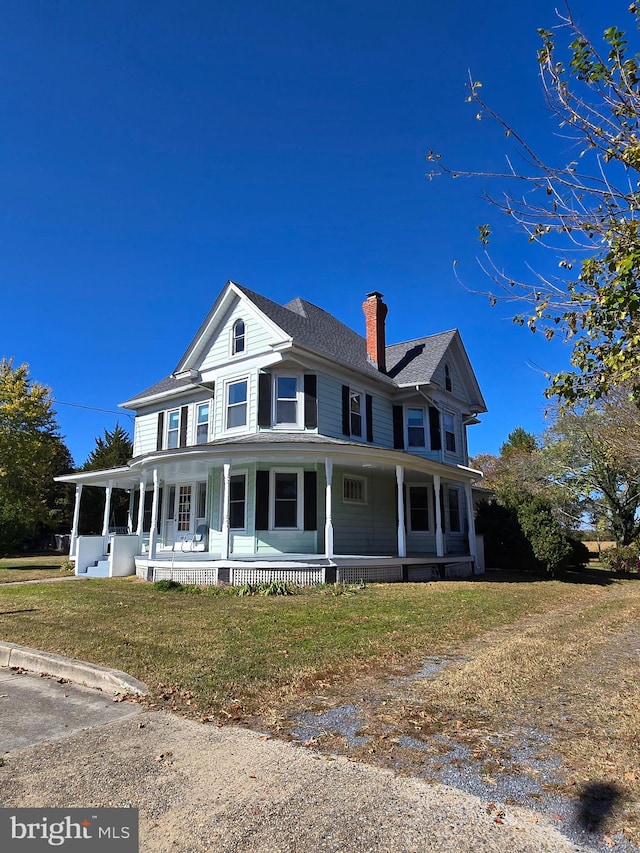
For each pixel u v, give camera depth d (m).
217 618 9.12
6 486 27.89
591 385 5.07
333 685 5.62
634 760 3.82
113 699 5.40
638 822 3.06
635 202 4.35
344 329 22.23
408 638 7.76
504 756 3.92
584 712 4.80
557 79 4.39
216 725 4.59
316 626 8.47
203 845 2.87
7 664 7.00
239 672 5.96
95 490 38.88
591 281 4.70
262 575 13.69
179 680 5.71
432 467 16.67
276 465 15.73
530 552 18.14
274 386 16.41
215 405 17.83
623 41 4.18
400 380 19.97
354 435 17.80
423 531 19.09
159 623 8.70
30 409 29.28
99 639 7.55
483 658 6.75
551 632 8.54
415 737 4.27
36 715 4.94
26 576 18.28
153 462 16.09
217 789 3.47
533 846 2.85
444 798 3.33
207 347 18.39
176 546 18.03
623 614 10.59
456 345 22.80
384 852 2.79
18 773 3.74
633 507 25.81
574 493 26.66
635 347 4.41
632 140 4.25
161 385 22.47
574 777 3.59
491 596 12.26
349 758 3.90
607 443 14.00
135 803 3.31
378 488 18.41
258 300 17.34
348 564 14.05
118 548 17.81
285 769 3.73
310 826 3.03
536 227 4.80
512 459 38.66
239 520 15.95
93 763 3.87
